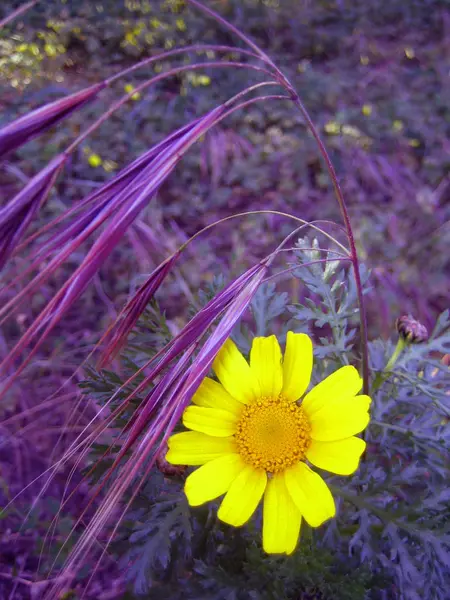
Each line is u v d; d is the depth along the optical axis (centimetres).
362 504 13
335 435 10
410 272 28
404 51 42
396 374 14
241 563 14
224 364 11
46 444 22
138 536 13
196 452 11
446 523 13
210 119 9
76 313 26
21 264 8
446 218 31
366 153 34
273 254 10
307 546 13
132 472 9
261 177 32
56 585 11
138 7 42
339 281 14
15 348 8
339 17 43
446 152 34
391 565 13
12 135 8
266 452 10
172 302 27
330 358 14
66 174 31
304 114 10
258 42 41
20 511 20
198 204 31
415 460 14
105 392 13
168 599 14
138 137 34
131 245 28
